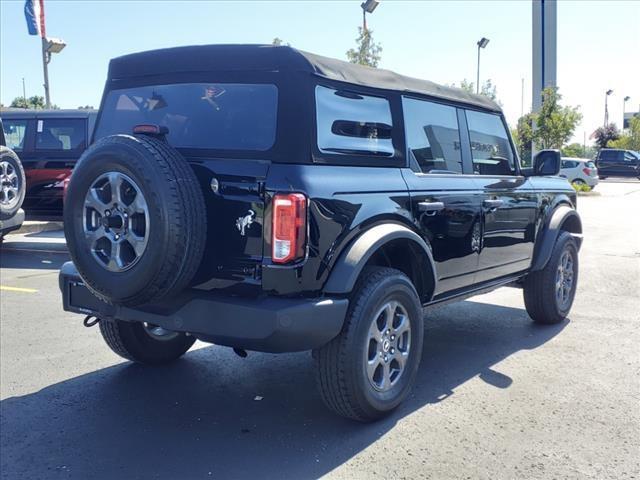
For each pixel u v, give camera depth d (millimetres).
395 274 3988
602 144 59938
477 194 4902
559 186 6496
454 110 5023
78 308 4141
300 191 3402
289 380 4766
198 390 4555
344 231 3635
